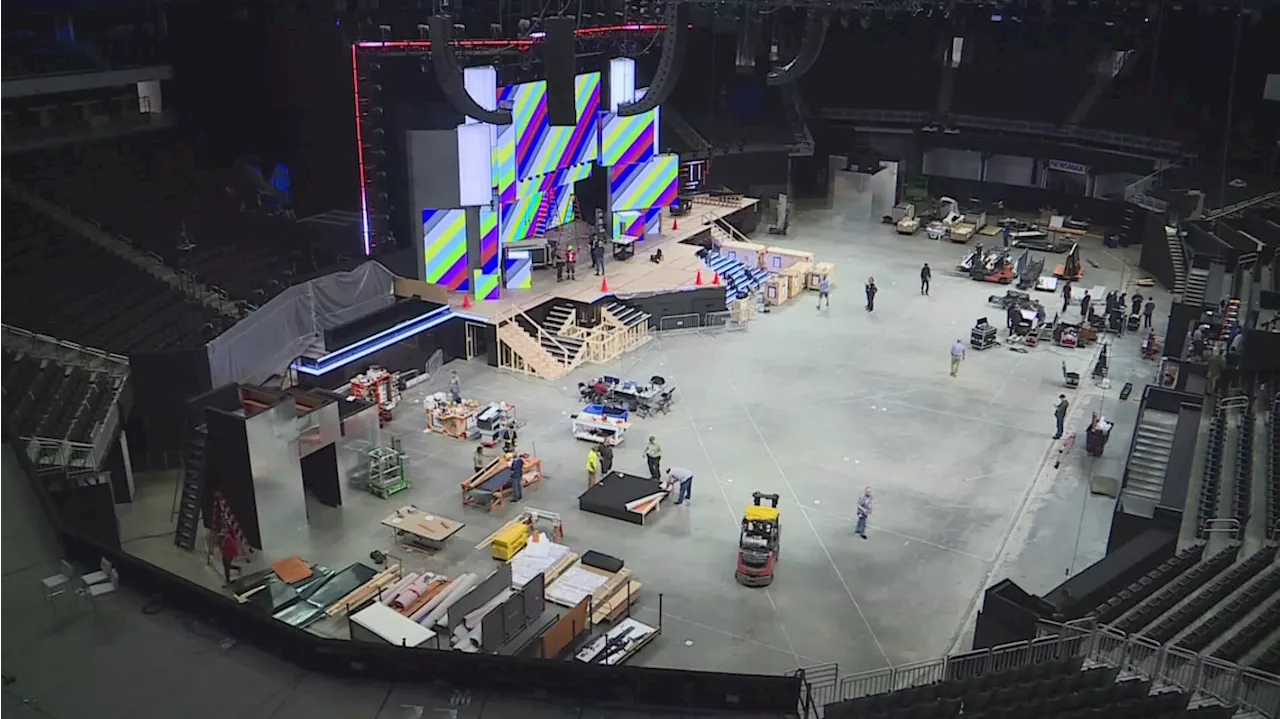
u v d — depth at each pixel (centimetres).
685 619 2367
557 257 4375
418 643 2002
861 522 2703
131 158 4191
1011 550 2652
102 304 3359
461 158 3834
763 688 1564
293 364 3359
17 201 3706
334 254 3997
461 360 3862
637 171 4694
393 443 2961
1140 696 1683
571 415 3384
